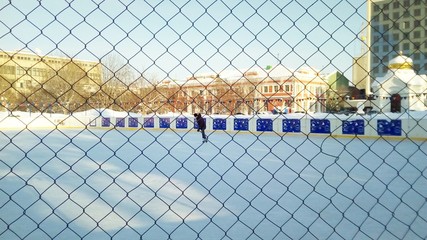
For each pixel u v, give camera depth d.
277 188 6.70
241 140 17.61
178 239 3.92
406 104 15.29
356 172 8.52
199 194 6.21
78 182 7.39
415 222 4.44
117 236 4.04
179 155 12.47
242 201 5.70
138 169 9.26
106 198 5.92
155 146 15.73
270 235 4.03
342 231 4.13
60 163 10.43
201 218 4.75
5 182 7.36
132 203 5.59
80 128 23.42
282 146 14.88
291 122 18.73
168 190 6.54
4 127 22.92
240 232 4.14
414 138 15.38
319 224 4.42
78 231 4.23
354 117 16.75
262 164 10.13
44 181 7.50
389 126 15.95
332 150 13.22
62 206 5.38
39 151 13.69
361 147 14.03
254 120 20.31
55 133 22.08
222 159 11.37
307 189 6.59
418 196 5.92
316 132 17.77
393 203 5.45
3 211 5.09
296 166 9.62
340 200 5.71
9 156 12.23
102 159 11.37
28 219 4.71
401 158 10.95
